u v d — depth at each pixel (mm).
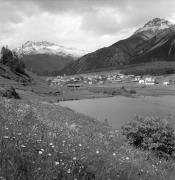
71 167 8055
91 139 14953
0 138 8406
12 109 16703
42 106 39594
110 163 9594
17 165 7211
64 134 12820
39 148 8688
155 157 16359
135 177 9094
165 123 18906
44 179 7004
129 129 19891
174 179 10867
